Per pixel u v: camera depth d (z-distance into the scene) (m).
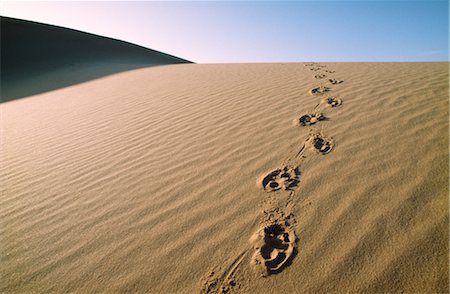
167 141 3.66
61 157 3.74
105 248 1.99
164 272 1.73
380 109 3.43
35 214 2.53
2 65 18.31
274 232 1.90
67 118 5.71
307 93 4.57
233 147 3.18
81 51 22.05
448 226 1.69
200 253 1.82
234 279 1.62
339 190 2.17
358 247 1.67
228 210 2.18
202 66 11.16
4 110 8.29
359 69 6.27
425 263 1.51
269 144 3.09
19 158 3.95
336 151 2.72
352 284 1.48
